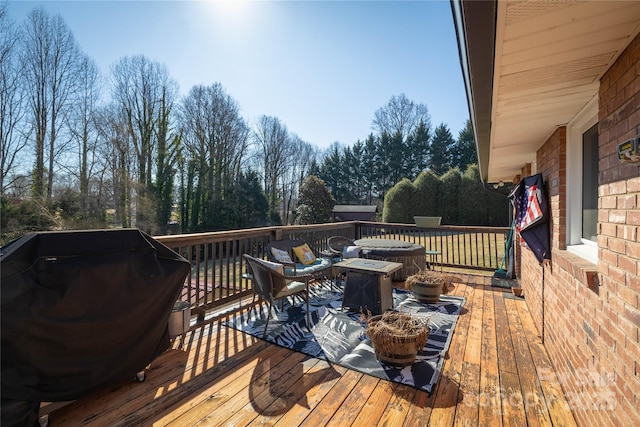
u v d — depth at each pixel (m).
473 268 6.45
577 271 1.94
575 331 2.03
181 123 18.53
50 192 13.70
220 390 2.22
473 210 15.80
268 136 25.39
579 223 2.51
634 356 1.29
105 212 14.89
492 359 2.68
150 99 17.03
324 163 29.70
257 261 3.16
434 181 16.88
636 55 1.29
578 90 1.87
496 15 0.99
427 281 4.23
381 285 3.69
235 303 4.14
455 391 2.21
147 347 2.27
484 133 2.23
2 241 11.80
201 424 1.87
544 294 3.01
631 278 1.33
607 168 1.60
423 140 25.64
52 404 1.84
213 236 3.71
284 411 1.99
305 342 3.00
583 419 1.82
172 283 2.37
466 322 3.54
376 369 2.48
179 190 18.53
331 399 2.11
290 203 27.44
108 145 15.27
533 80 1.70
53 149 13.91
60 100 14.13
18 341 1.70
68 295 1.86
